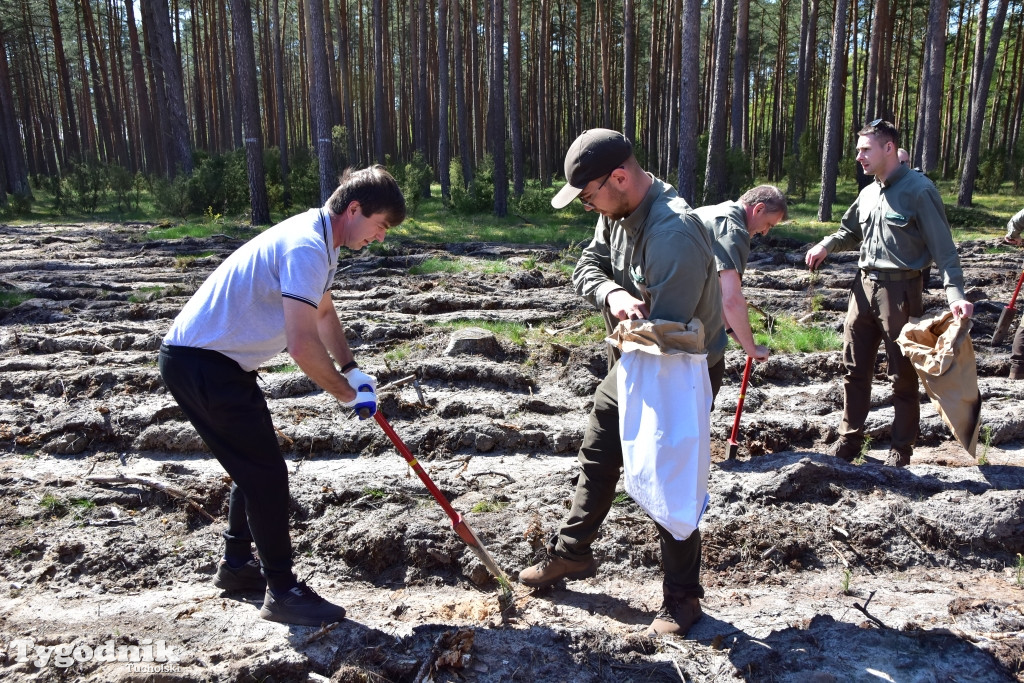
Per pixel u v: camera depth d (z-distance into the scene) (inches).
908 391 171.2
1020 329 236.5
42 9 1577.3
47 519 151.5
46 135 1745.8
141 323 297.6
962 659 112.1
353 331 280.2
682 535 105.3
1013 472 167.5
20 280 402.6
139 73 1416.1
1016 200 1047.6
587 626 119.4
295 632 116.7
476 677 106.3
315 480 162.2
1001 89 1485.0
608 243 129.0
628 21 1025.5
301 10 1680.6
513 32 989.8
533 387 226.5
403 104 1727.4
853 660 111.8
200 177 901.2
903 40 1503.4
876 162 164.4
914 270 165.2
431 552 137.0
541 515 149.9
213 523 151.6
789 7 1505.9
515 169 1035.9
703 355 106.0
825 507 155.9
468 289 373.7
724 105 819.4
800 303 349.1
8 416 195.2
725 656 112.3
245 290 106.6
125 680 104.9
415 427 190.9
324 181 775.7
